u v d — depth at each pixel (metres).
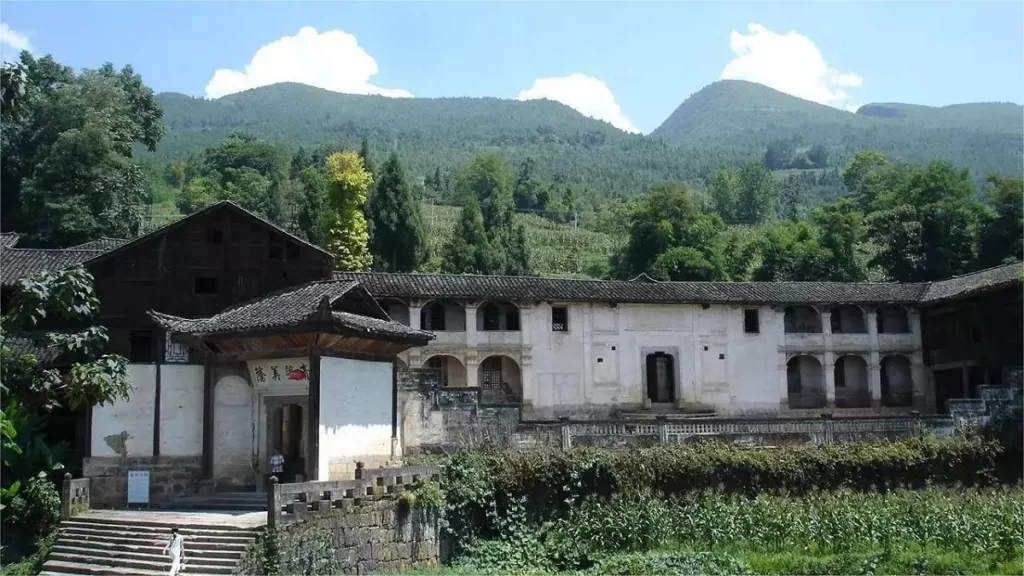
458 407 36.69
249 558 23.34
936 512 30.22
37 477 28.83
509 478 31.66
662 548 29.97
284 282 37.25
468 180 132.62
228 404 31.94
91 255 39.78
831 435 40.19
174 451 31.58
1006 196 65.19
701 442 36.44
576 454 33.22
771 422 39.53
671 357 51.59
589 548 30.00
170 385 31.92
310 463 29.03
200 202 95.56
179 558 23.44
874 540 29.72
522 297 47.50
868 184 95.56
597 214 127.19
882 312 55.38
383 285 45.56
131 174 64.38
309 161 119.44
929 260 66.62
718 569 27.44
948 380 53.28
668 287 51.06
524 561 29.69
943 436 40.44
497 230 80.94
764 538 30.20
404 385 36.16
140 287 36.25
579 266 93.19
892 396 54.69
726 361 51.25
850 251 73.50
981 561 28.30
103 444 31.08
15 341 33.56
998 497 33.31
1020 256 64.19
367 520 26.45
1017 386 42.62
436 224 105.62
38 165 61.00
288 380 30.67
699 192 171.12
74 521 27.52
